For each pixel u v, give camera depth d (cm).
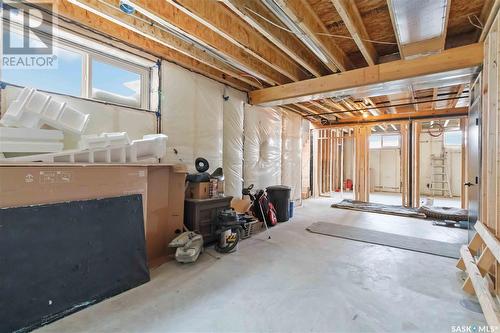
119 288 208
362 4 262
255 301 196
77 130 203
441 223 444
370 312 183
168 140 322
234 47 330
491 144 228
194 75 358
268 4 219
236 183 435
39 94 189
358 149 704
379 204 643
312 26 265
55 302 173
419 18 223
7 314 154
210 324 168
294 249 316
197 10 233
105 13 225
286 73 382
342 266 264
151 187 269
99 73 268
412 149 628
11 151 168
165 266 260
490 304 156
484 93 257
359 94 396
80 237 193
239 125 443
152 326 166
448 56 295
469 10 270
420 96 522
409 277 240
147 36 267
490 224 224
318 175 848
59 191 188
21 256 163
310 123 765
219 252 301
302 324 169
